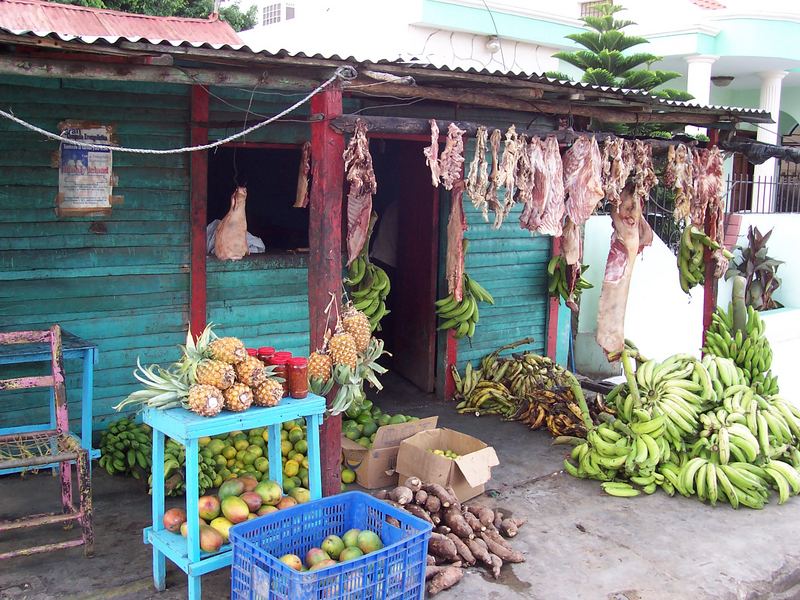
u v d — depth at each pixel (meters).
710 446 5.33
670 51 12.74
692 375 5.82
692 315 9.12
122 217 5.50
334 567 3.09
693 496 5.32
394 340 8.09
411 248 7.60
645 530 4.77
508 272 7.63
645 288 8.60
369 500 3.80
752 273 10.60
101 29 6.93
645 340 8.68
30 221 5.20
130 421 5.44
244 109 5.81
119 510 4.72
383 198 8.29
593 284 8.54
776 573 4.32
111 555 4.14
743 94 16.44
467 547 4.27
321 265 4.35
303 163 5.57
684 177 5.91
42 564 4.02
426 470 4.79
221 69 4.11
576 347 8.53
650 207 10.77
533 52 11.64
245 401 3.58
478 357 7.57
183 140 5.64
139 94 5.42
